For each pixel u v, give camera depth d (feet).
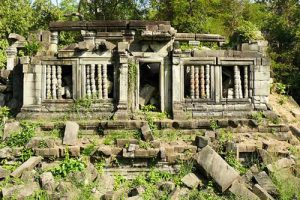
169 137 39.63
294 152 38.50
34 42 47.14
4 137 38.75
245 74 43.55
